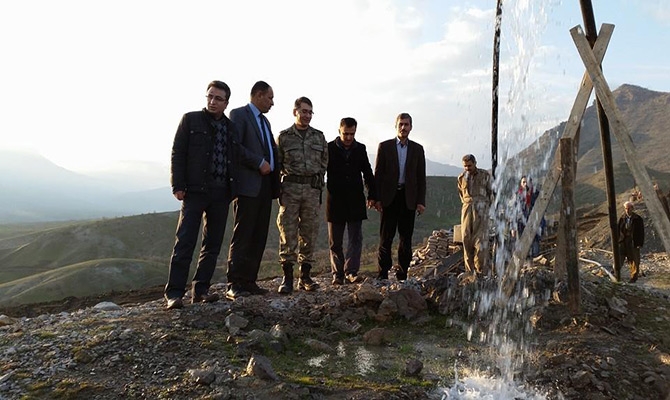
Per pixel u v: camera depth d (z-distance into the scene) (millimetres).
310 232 6301
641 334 4871
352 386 3568
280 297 5777
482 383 3867
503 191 7934
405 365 4219
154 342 4051
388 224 7098
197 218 5141
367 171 6953
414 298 5711
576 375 3922
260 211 5781
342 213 6785
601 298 5566
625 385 3914
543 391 3791
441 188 80438
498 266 6504
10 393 3248
